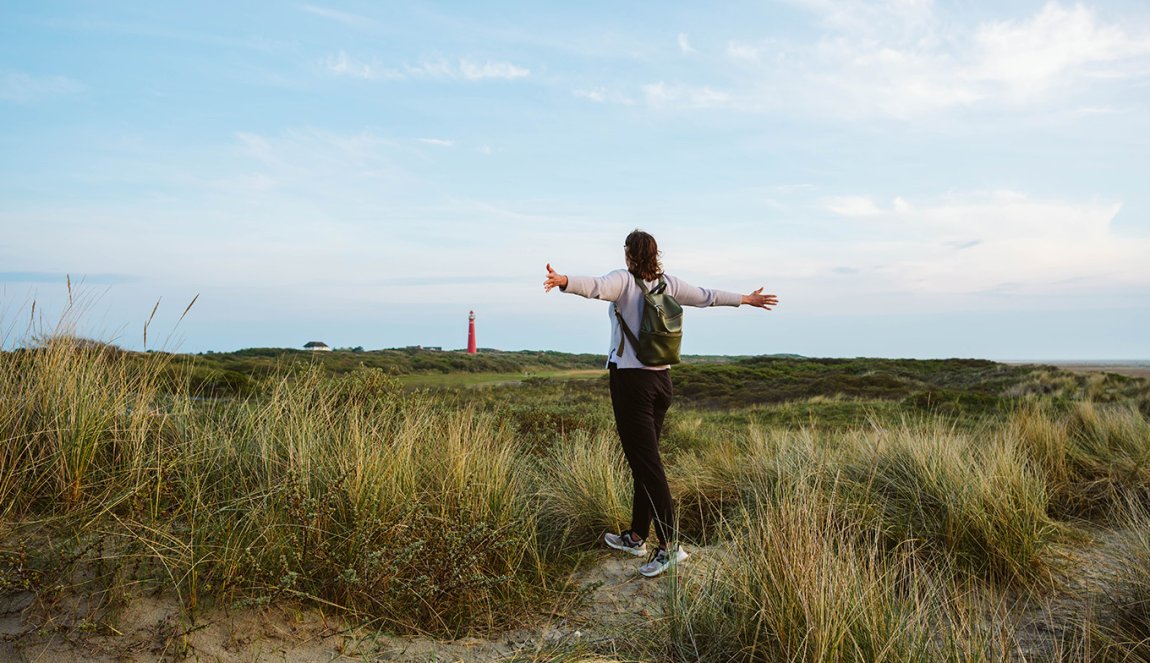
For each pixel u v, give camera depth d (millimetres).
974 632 2639
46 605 2551
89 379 3914
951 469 4645
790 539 3014
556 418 8820
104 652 2395
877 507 4395
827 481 4758
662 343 3920
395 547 3240
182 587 2797
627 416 4016
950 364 36844
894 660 2438
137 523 3004
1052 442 6195
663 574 3830
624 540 4215
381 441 4258
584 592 3551
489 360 44375
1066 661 2760
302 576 2943
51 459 3369
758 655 2781
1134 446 6246
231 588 2779
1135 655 2742
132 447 3709
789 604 2744
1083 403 8008
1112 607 3209
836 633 2535
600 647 2963
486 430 5273
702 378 31484
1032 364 32156
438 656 2830
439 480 4172
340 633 2838
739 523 4336
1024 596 3600
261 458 4031
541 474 5602
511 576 3447
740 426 14320
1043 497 4895
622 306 3990
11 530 2957
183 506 3326
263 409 4605
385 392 5855
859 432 6414
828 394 24094
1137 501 5020
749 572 3090
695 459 6250
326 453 4184
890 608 2682
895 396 22719
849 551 3033
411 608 3150
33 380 3809
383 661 2713
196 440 3982
